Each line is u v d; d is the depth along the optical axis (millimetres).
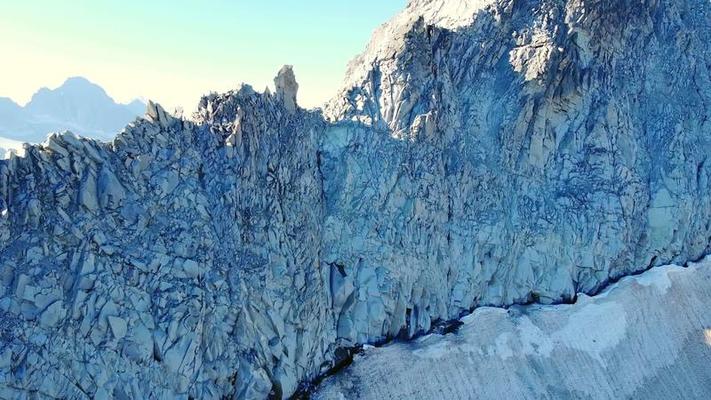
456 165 52781
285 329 38438
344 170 48312
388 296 44906
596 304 52938
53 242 30125
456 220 51594
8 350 27156
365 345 43312
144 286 32125
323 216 46469
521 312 51062
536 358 47438
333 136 50812
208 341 33875
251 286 37031
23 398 26969
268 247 39156
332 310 43562
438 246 49531
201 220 35812
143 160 35062
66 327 29031
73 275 30141
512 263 52781
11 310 27922
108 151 33969
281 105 45625
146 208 33938
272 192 41062
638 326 52656
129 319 30938
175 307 32594
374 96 53812
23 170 30453
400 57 53781
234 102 41031
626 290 54688
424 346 44969
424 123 50781
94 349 29500
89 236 31188
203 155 38656
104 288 30641
